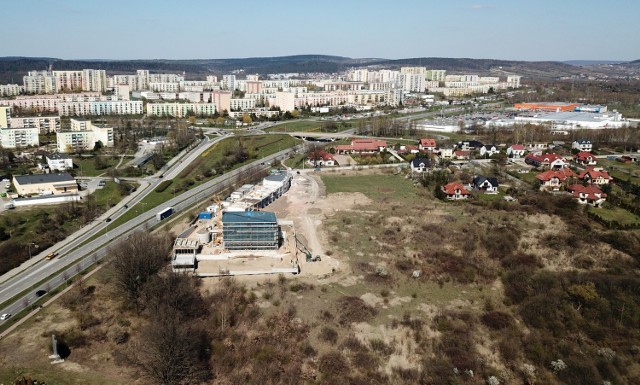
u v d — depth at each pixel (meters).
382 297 120.69
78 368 92.50
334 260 141.00
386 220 171.00
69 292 120.62
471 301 120.00
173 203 197.38
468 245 147.12
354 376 92.62
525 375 93.56
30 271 133.75
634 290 117.50
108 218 177.50
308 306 115.94
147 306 112.62
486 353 100.62
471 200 189.12
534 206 176.25
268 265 137.50
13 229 161.88
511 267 134.75
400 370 94.56
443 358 98.50
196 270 134.12
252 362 95.94
